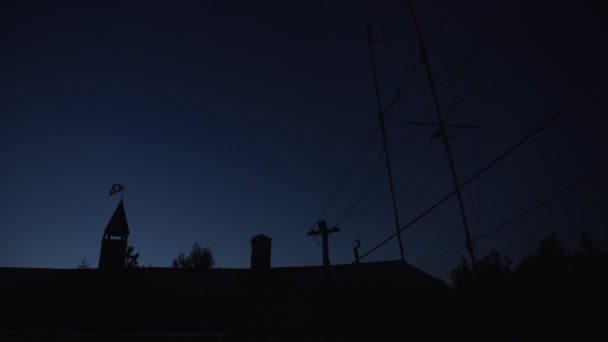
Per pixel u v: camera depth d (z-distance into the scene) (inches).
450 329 624.7
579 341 816.3
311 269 888.3
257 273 854.5
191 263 1659.7
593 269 1063.6
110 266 839.7
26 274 818.2
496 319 648.4
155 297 741.9
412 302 684.7
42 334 581.3
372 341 622.8
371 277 811.4
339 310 682.8
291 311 695.1
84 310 676.7
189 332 618.2
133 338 582.9
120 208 923.4
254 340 607.2
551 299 936.9
